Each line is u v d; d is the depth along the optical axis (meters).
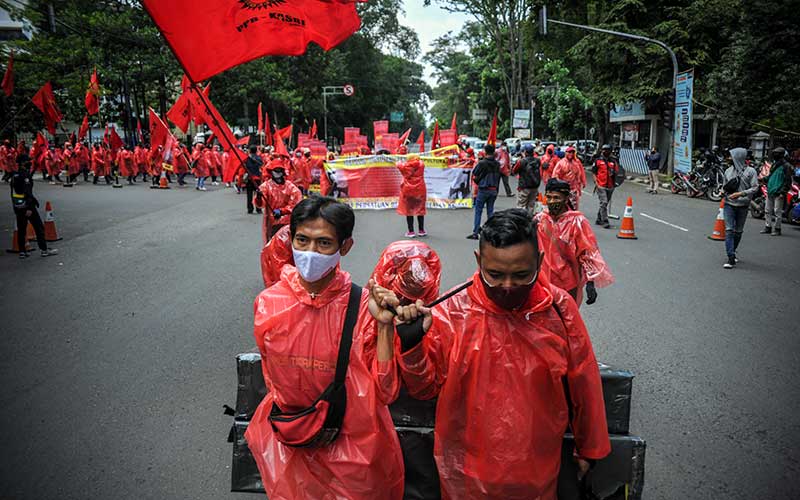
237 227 13.51
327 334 2.09
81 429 4.16
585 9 31.27
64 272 8.99
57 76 27.94
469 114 81.81
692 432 4.06
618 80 27.39
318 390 2.11
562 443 2.39
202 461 3.75
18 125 29.22
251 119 46.28
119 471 3.63
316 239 2.02
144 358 5.47
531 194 12.85
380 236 11.82
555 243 4.49
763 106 18.41
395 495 2.23
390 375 2.03
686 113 19.42
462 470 2.17
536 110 45.22
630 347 5.69
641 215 15.03
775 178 12.01
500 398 2.06
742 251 10.40
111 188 23.78
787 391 4.70
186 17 3.90
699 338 5.94
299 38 4.40
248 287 8.04
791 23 17.27
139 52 32.25
